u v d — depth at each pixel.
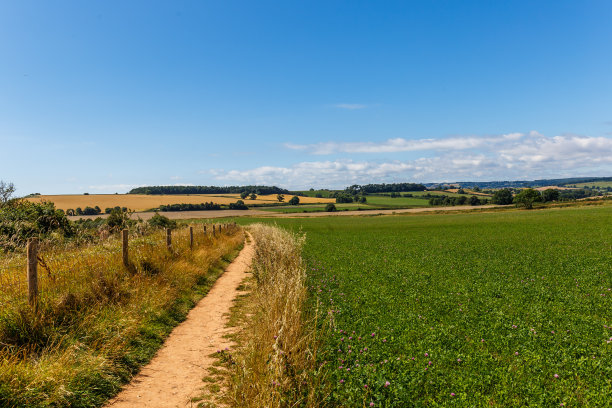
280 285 8.95
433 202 148.25
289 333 6.38
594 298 11.59
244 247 29.95
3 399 4.79
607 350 7.21
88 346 6.76
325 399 5.22
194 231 24.27
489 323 9.14
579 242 28.42
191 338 8.59
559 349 7.33
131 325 7.97
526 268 17.62
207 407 5.43
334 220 88.44
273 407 4.84
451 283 14.23
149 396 5.79
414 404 5.29
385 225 64.50
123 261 11.23
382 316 9.63
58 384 5.36
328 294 11.75
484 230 44.84
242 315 10.39
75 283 8.84
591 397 5.46
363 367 6.18
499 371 6.33
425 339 7.81
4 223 14.63
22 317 6.64
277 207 142.00
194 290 12.96
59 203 100.12
